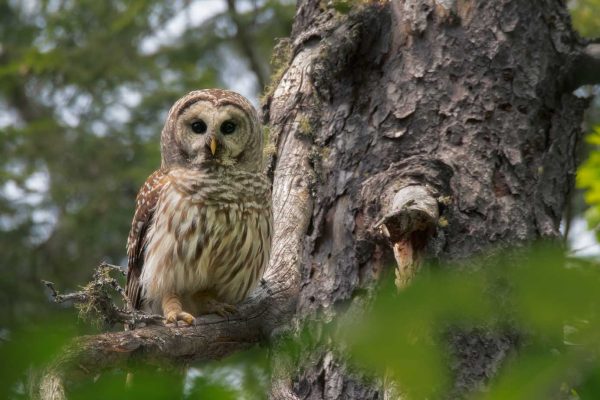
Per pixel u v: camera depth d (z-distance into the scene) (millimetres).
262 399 2887
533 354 2797
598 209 9594
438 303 2574
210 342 7430
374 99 8023
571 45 8047
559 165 7570
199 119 9898
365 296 6906
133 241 9828
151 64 21109
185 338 6977
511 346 5855
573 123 7910
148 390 2629
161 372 2973
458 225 6832
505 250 6688
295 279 8406
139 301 9766
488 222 6902
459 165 7254
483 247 6730
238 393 2703
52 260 19594
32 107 24078
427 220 6039
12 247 19422
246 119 9945
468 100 7617
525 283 2398
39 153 20656
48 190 20109
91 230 19703
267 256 9609
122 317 6730
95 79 20859
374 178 6820
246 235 9430
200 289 9477
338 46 8219
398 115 7746
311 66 8539
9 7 22906
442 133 7523
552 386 2447
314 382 6844
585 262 2654
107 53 20672
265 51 20844
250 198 9562
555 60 7910
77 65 20625
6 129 20547
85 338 6047
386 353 2551
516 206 7047
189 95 10281
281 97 9523
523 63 7785
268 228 9648
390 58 8094
